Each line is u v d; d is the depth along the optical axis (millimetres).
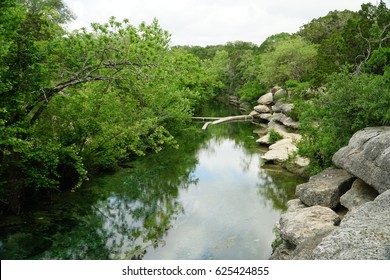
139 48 14461
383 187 10852
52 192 17328
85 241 12828
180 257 11773
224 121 45969
